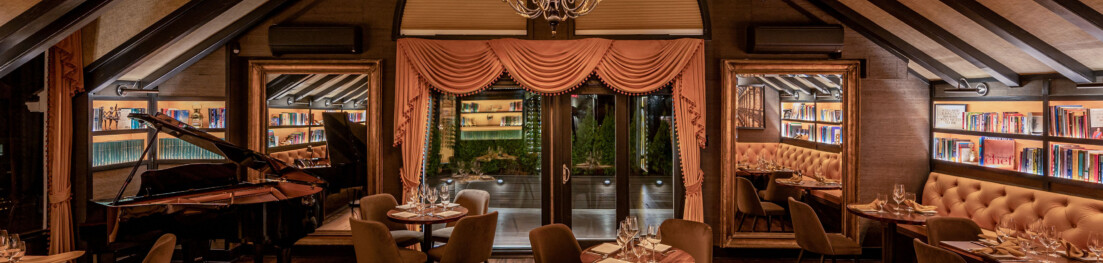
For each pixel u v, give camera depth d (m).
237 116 5.64
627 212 5.81
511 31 5.57
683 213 5.70
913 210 4.52
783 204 5.72
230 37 5.44
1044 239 3.25
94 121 5.22
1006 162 4.94
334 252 5.75
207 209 4.22
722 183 5.59
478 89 5.48
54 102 4.66
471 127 5.84
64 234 4.80
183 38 4.97
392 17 5.58
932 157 5.61
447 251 4.13
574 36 5.57
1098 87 4.06
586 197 5.83
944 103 5.49
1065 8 3.37
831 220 5.74
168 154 5.76
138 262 5.06
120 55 4.83
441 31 5.57
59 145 4.70
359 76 5.66
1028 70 4.63
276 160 4.66
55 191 4.70
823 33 5.32
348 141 5.73
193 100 5.61
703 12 5.52
